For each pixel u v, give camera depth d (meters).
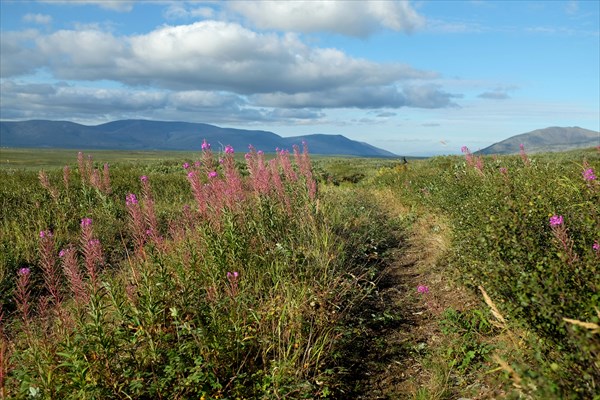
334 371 4.59
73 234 9.32
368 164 38.09
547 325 3.39
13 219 9.85
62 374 3.95
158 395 3.93
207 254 6.09
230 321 4.66
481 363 4.42
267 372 4.29
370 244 9.12
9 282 6.89
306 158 9.34
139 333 4.23
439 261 7.70
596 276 3.57
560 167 8.99
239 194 7.14
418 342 5.17
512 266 4.18
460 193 9.52
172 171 23.38
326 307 5.44
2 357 4.03
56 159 123.94
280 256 6.53
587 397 2.81
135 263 6.00
